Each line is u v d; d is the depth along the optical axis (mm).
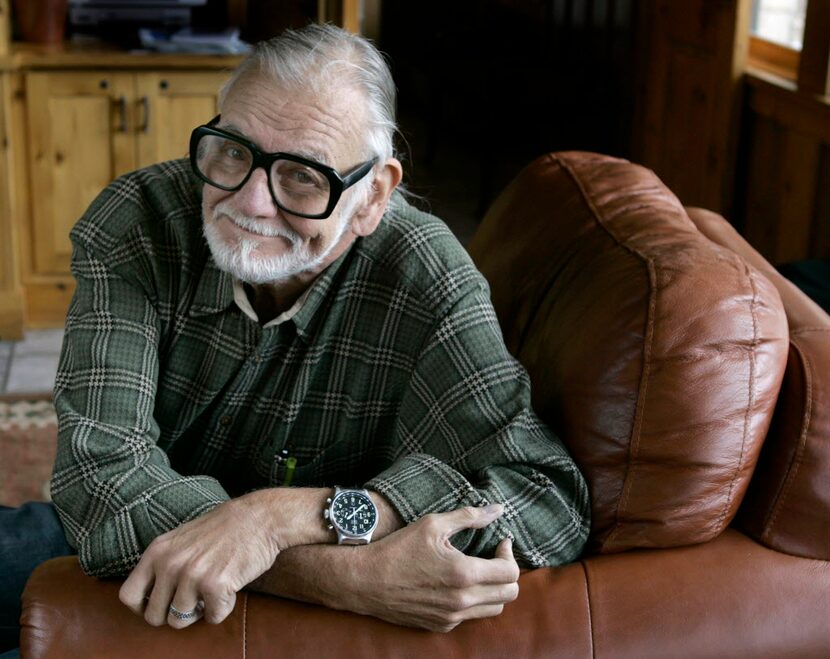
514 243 1920
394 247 1537
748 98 3463
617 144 4840
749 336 1423
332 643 1299
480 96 5035
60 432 1453
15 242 3660
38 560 1657
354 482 1628
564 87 4984
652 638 1344
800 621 1379
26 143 3604
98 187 3680
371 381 1556
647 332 1425
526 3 6332
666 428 1404
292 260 1397
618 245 1627
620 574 1398
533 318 1751
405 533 1325
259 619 1307
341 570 1305
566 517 1436
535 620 1344
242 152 1367
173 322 1527
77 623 1284
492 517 1367
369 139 1393
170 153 3668
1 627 1626
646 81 4270
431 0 7156
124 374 1464
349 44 1388
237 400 1540
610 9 4969
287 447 1572
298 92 1343
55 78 3541
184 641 1279
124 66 3547
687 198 3873
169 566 1259
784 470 1440
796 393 1460
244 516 1305
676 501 1409
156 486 1384
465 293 1526
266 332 1492
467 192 5543
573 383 1499
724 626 1360
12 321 3717
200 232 1522
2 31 3449
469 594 1304
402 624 1319
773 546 1441
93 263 1516
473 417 1481
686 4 3816
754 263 1791
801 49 3092
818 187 3037
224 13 3869
